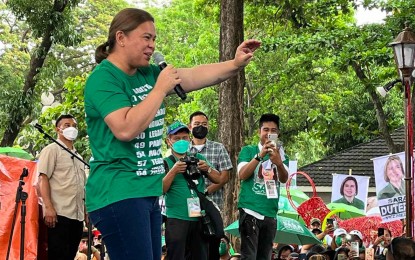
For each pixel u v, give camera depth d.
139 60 4.50
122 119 4.29
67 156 8.73
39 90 23.80
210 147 9.34
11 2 23.00
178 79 4.38
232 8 17.58
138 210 4.37
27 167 8.91
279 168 8.81
